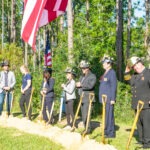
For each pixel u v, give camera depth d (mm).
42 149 9000
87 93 10734
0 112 14312
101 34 32875
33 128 11391
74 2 39812
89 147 8742
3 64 14484
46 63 16734
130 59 9164
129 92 15680
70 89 11867
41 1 12508
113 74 10180
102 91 10289
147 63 19969
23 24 12836
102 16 33812
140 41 36500
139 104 8953
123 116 14492
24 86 13648
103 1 34375
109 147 8531
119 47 26250
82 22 36562
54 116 14453
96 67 15734
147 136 8953
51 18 14711
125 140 9898
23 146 9297
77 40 16812
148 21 28781
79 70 15414
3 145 9406
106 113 10242
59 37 32844
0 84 14328
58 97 15180
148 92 8961
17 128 11867
